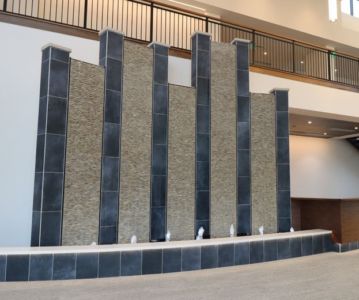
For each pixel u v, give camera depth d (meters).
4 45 4.95
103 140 4.79
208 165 5.68
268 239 5.15
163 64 5.50
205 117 5.76
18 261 3.70
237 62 6.17
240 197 5.84
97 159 4.71
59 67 4.46
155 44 5.45
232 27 7.62
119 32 5.09
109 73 4.93
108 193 4.74
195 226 5.45
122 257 4.07
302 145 11.42
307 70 11.06
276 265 4.83
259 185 6.01
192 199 5.49
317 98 8.00
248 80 6.21
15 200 4.83
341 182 12.02
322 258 5.36
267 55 11.08
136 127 5.11
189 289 3.61
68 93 4.52
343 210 6.40
